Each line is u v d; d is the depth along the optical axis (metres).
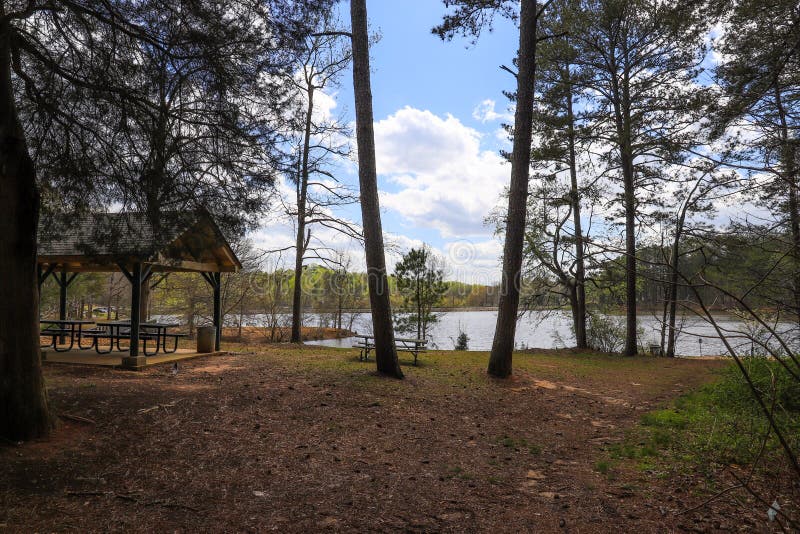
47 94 6.77
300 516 4.12
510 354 11.85
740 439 5.61
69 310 31.05
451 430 7.24
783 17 8.08
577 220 19.91
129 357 10.58
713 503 4.29
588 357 18.03
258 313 29.39
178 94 7.12
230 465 5.25
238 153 7.52
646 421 7.62
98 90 6.49
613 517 4.15
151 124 6.98
